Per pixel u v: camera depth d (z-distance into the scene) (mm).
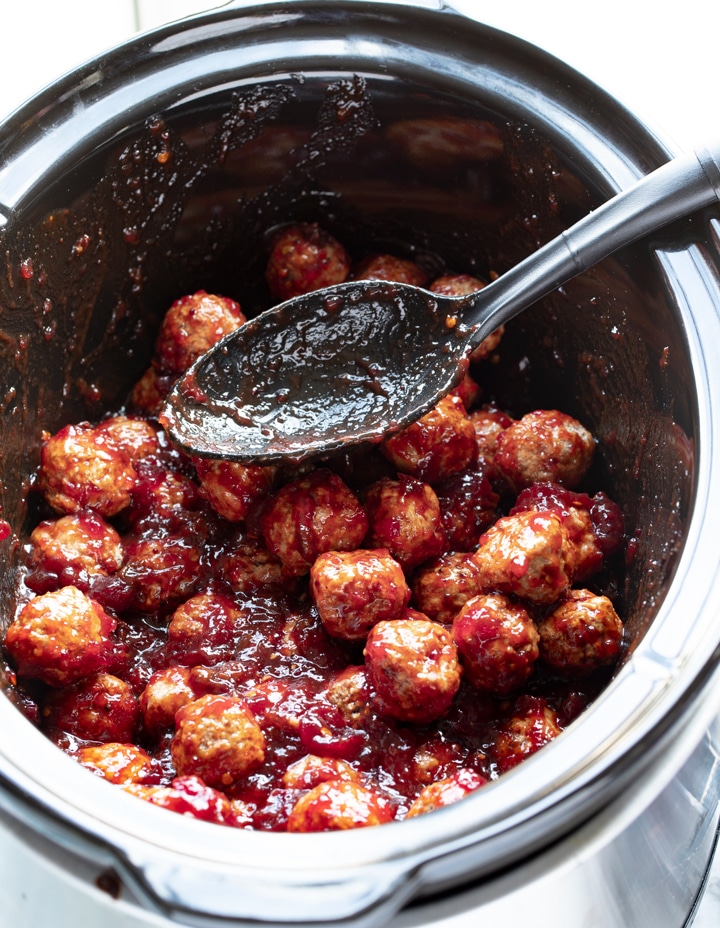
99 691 578
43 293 608
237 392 608
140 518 629
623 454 615
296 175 654
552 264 586
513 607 576
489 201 642
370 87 620
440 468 622
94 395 657
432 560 615
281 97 622
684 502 533
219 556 623
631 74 764
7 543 600
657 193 563
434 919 455
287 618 608
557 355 650
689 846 542
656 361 578
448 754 567
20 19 761
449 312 603
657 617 487
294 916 445
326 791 521
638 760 463
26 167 586
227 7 606
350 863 448
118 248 633
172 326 649
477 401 680
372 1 607
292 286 674
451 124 623
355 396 611
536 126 601
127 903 453
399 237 679
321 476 604
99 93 601
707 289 558
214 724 544
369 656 562
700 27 774
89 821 452
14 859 485
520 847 455
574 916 490
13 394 605
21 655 569
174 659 597
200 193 643
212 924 447
